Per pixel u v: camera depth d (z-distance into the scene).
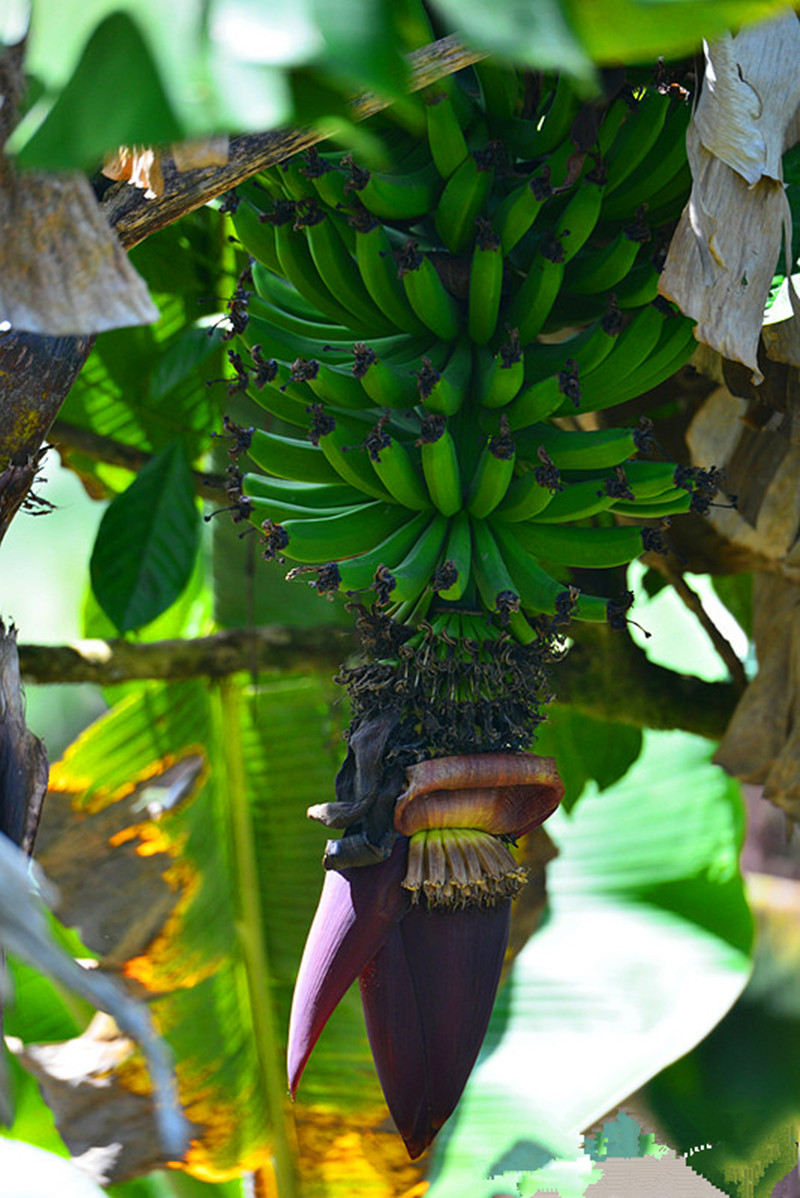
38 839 3.44
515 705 2.49
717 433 2.90
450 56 2.22
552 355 2.56
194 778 3.47
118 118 1.62
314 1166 3.47
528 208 2.48
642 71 2.56
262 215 2.56
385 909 2.43
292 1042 2.43
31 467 2.34
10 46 2.10
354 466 2.50
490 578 2.48
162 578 3.34
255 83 1.58
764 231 2.45
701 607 3.32
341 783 2.47
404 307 2.55
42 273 2.14
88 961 3.42
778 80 2.45
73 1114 3.38
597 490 2.52
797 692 3.05
